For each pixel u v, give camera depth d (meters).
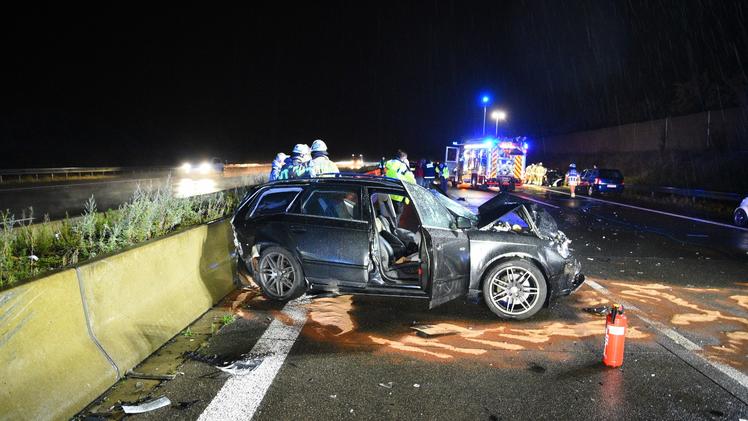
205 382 4.23
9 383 3.29
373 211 6.13
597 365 4.69
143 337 4.71
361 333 5.40
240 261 6.65
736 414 3.87
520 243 5.89
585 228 13.75
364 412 3.80
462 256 5.85
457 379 4.36
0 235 5.76
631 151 35.44
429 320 5.83
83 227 6.68
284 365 4.59
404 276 6.22
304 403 3.92
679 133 30.62
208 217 9.63
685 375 4.50
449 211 6.57
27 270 5.28
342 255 6.07
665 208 20.23
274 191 6.65
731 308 6.52
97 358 4.06
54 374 3.61
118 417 3.67
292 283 6.31
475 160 31.34
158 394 4.02
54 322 3.76
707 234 12.95
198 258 6.27
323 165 8.93
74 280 4.01
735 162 25.06
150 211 7.41
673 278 8.10
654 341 5.32
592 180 26.59
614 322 4.60
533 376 4.44
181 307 5.54
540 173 36.41
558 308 6.36
